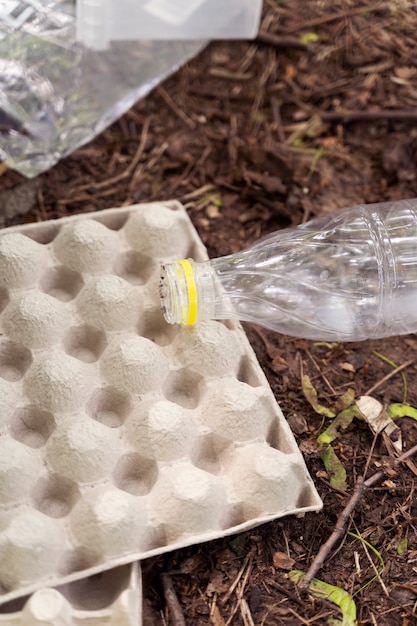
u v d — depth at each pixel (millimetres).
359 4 1070
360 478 798
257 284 817
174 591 755
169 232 840
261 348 874
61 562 712
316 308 819
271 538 776
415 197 962
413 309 833
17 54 917
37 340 789
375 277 822
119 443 757
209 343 790
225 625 743
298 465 757
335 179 977
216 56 1053
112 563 710
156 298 823
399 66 1036
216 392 779
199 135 1006
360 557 774
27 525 708
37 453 750
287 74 1044
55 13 918
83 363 789
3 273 809
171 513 727
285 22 1068
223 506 739
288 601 754
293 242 833
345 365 865
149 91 1025
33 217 941
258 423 770
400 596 757
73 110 962
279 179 961
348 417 831
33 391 767
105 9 907
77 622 698
